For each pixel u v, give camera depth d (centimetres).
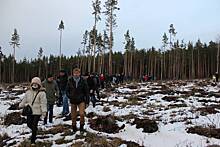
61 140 1045
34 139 1022
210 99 2072
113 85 3494
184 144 1054
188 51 9600
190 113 1525
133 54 9669
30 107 1025
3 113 1762
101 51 6569
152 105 1852
